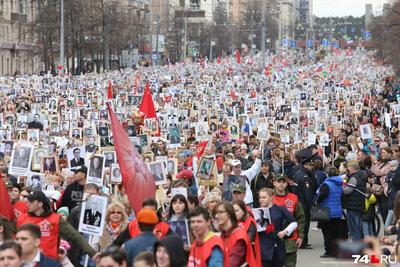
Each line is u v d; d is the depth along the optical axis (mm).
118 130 20125
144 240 16281
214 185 27438
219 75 125500
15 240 14938
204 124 44250
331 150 44375
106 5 144625
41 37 136875
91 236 19734
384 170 31984
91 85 91000
